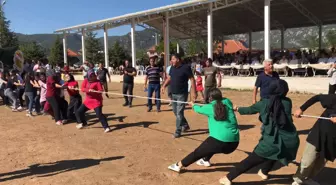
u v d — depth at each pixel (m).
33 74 11.65
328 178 5.38
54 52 61.75
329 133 4.59
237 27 29.70
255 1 21.28
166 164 6.10
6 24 54.28
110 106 12.98
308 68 18.12
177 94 7.79
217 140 5.22
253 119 9.77
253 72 20.23
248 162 4.94
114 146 7.32
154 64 11.35
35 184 5.30
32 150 7.18
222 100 5.35
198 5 20.39
